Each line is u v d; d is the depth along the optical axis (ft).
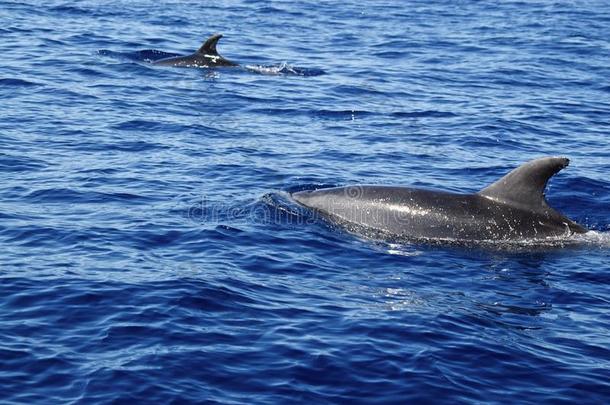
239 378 49.32
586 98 130.41
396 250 69.87
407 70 144.97
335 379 49.78
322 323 56.18
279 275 63.52
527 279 65.31
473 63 152.25
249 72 138.00
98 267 62.64
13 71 124.36
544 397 49.16
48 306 56.29
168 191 80.23
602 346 55.21
